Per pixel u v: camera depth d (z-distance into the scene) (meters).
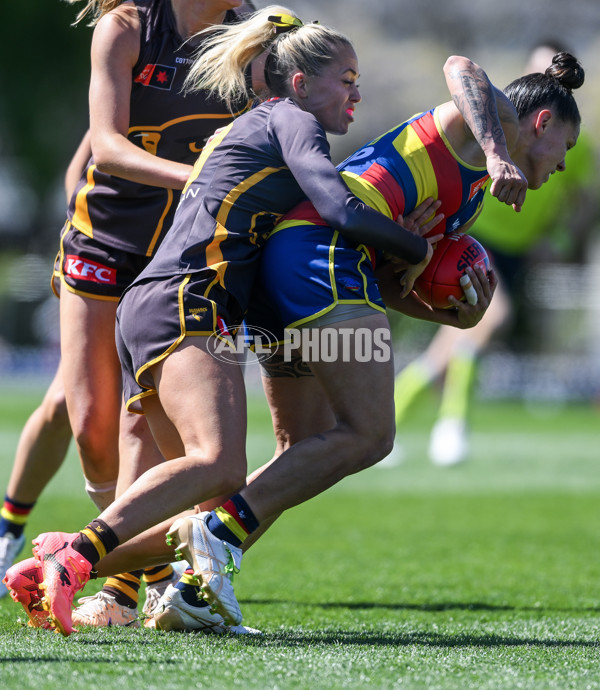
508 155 11.56
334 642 11.23
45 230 119.75
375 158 12.02
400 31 106.81
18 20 104.94
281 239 11.48
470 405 37.84
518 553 21.39
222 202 11.35
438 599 16.08
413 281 12.14
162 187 12.77
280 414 12.80
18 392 78.31
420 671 9.48
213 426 10.87
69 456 40.34
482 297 12.66
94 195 13.94
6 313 107.50
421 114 12.39
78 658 9.66
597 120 78.94
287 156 11.27
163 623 11.59
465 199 12.36
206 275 11.17
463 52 105.75
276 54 12.30
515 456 42.53
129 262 13.88
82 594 15.02
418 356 84.00
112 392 13.84
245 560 19.91
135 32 13.72
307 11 102.19
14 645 10.34
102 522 10.70
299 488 11.05
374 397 11.14
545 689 8.88
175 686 8.64
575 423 60.16
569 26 104.69
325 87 12.11
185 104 14.02
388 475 36.22
